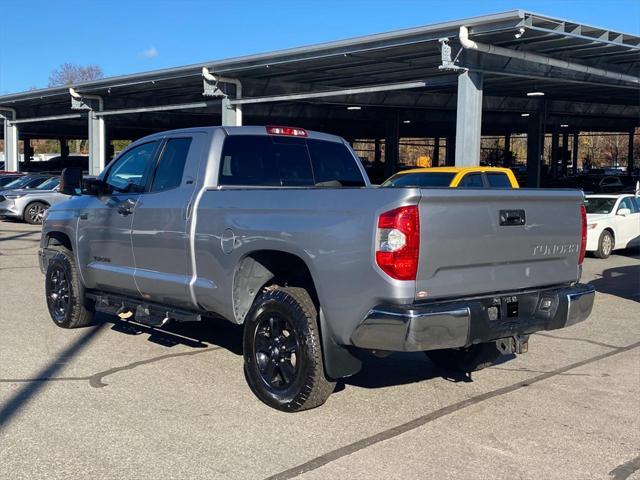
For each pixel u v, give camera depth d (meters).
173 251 6.07
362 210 4.65
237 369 6.36
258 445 4.60
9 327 7.96
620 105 37.38
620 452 4.61
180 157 6.35
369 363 6.76
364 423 5.06
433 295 4.66
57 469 4.18
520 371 6.54
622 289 11.68
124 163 7.01
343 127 46.94
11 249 15.76
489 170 14.38
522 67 19.11
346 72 22.58
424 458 4.44
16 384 5.84
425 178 14.07
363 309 4.66
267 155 6.46
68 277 7.67
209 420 5.05
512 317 5.18
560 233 5.50
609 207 16.78
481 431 4.94
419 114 39.91
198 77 23.80
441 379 6.23
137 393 5.64
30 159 61.47
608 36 17.03
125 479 4.06
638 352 7.32
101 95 29.97
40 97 31.28
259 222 5.30
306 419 5.11
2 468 4.19
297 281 5.56
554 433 4.93
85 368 6.35
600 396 5.80
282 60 20.47
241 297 5.60
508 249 5.08
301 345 5.06
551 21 15.39
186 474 4.14
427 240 4.57
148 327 7.99
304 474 4.16
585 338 7.96
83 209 7.32
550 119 43.47
